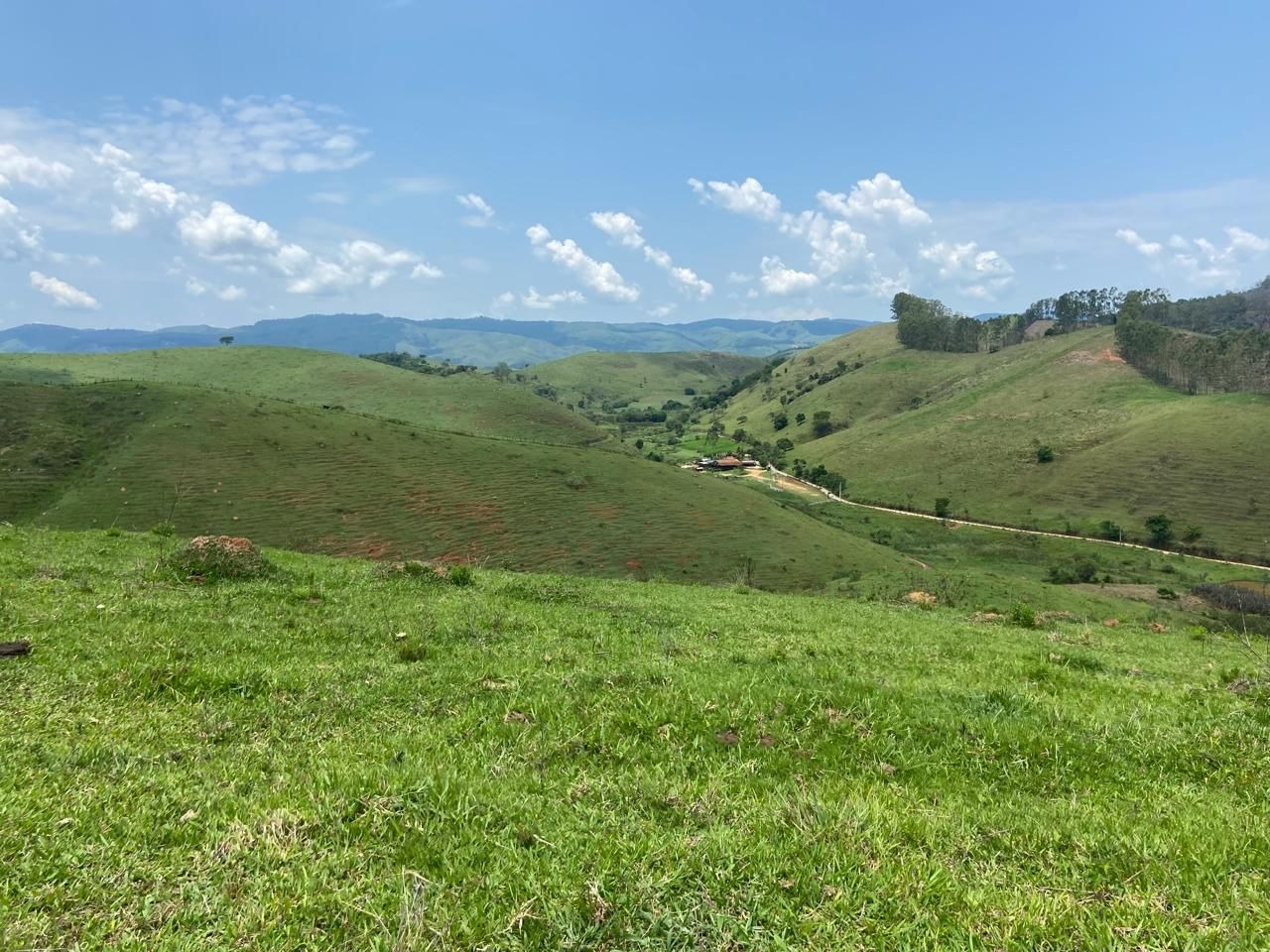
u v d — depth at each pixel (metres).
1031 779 7.84
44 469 88.75
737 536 99.38
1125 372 189.12
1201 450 134.88
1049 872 5.54
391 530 89.94
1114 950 4.52
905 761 8.07
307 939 4.43
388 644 12.86
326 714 9.01
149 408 105.81
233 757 7.46
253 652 11.61
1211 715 10.51
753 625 18.47
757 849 5.46
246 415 108.94
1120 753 8.74
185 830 5.67
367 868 5.25
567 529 96.62
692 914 4.71
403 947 4.29
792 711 9.19
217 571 17.77
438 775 6.74
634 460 129.12
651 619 17.70
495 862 5.33
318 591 17.03
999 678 12.81
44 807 5.86
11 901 4.63
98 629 11.93
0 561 17.36
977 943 4.59
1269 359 161.00
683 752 7.96
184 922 4.59
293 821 5.75
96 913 4.63
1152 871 5.52
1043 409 181.38
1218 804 7.27
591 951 4.43
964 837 6.03
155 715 8.52
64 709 8.39
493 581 21.70
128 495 85.50
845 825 5.95
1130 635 25.80
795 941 4.56
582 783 6.93
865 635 18.28
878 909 4.88
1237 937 4.64
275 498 91.62
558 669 11.26
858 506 153.75
